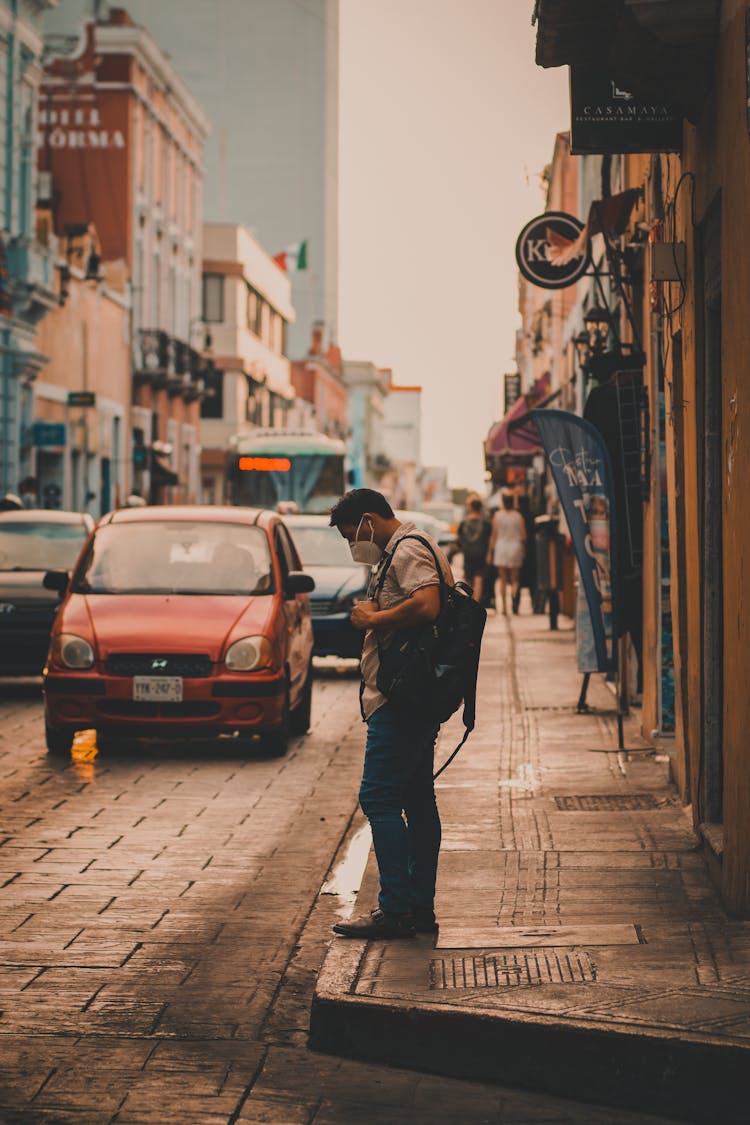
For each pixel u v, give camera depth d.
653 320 16.14
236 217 145.50
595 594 17.81
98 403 59.06
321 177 145.50
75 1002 8.52
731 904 9.54
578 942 8.89
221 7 143.25
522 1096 7.33
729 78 9.71
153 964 9.23
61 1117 6.91
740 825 9.31
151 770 16.20
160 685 16.78
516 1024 7.45
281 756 17.30
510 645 31.42
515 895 10.32
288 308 112.56
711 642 11.52
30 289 47.31
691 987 7.88
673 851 11.60
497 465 59.06
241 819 13.55
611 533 17.61
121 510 19.77
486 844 12.01
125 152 67.69
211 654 16.84
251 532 19.05
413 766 9.20
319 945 9.68
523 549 41.84
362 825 13.34
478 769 15.64
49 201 52.22
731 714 9.64
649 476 17.25
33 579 23.56
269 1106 7.12
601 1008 7.57
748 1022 7.32
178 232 79.56
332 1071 7.61
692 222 12.01
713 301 11.21
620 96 13.47
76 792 14.83
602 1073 7.24
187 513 19.45
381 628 9.07
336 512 9.36
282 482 56.06
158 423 72.62
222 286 91.81
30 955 9.38
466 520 42.41
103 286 59.97
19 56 48.69
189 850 12.28
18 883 11.16
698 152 11.69
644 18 10.12
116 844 12.48
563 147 40.97
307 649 19.38
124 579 18.30
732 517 9.63
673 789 14.29
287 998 8.67
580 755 16.48
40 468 53.25
